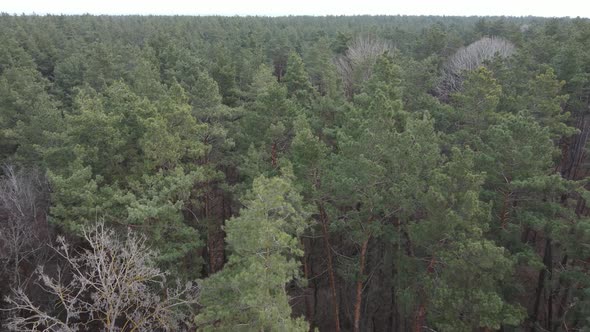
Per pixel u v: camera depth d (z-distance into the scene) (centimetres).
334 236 2855
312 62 5203
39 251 2545
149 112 2348
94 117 2238
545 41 4253
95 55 4456
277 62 6512
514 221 2227
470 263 1775
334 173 2108
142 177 2198
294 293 3225
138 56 5034
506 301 2073
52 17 10306
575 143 3847
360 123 2423
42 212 2570
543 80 2925
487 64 3894
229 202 3334
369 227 2097
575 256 1886
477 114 2789
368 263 2955
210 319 1473
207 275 3034
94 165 2339
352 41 6019
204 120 3019
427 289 1908
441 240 1903
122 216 2061
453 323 1839
